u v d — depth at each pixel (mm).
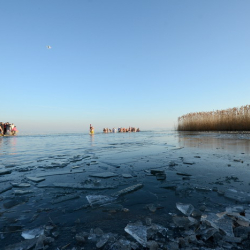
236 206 2182
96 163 5270
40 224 1924
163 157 5980
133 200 2512
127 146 10086
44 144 12805
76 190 3021
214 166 4426
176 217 1932
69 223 1938
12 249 1519
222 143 10039
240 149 7352
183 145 9633
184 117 41719
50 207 2355
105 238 1608
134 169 4402
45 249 1497
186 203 2355
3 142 15180
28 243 1590
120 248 1467
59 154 7496
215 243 1512
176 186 3025
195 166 4492
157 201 2455
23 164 5367
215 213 2033
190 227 1761
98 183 3340
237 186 2959
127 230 1711
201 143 10406
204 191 2795
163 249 1441
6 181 3613
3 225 1916
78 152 8016
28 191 2957
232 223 1800
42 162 5684
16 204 2463
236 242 1510
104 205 2361
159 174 3820
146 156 6297
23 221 2000
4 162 5738
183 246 1479
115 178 3674
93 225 1882
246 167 4262
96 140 16391
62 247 1517
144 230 1687
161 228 1742
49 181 3553
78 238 1608
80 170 4445
